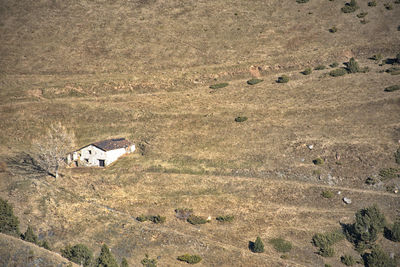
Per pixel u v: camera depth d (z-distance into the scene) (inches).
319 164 3560.5
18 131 4146.2
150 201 3294.8
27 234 2716.5
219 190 3400.6
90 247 2834.6
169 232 2967.5
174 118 4239.7
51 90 4741.6
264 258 2780.5
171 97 4672.7
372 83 4586.6
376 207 3009.4
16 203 3255.4
